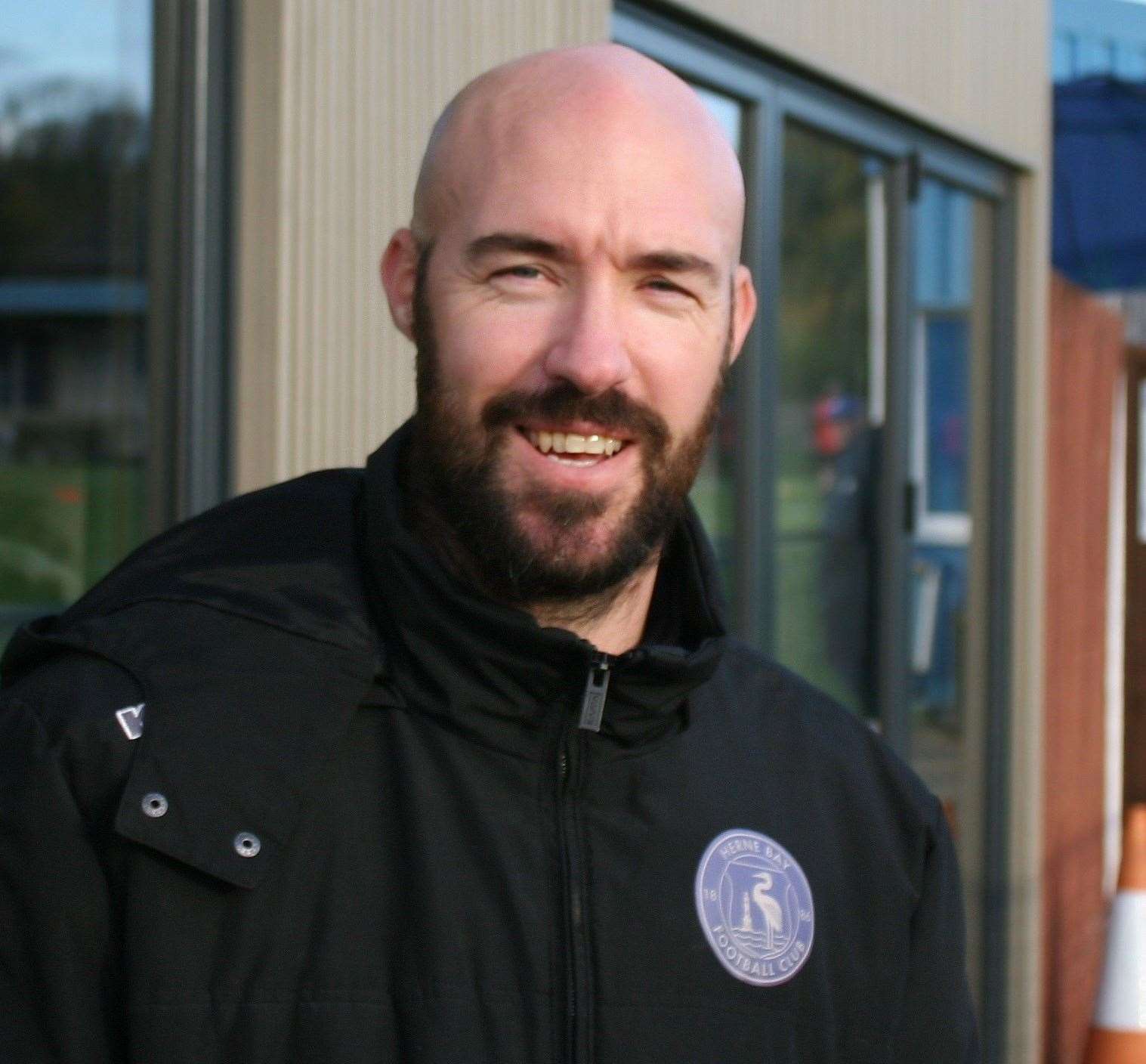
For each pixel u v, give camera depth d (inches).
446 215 57.2
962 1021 64.6
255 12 98.8
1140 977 165.2
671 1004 55.9
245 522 59.9
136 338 102.1
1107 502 254.8
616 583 57.7
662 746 59.5
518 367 55.3
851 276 166.6
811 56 150.9
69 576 100.4
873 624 175.6
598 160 55.7
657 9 133.0
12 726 52.1
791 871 60.2
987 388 195.2
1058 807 224.8
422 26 107.2
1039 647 203.3
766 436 152.9
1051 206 221.9
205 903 51.4
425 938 53.3
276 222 98.6
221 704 52.9
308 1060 51.4
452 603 54.8
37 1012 50.3
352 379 103.2
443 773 55.7
